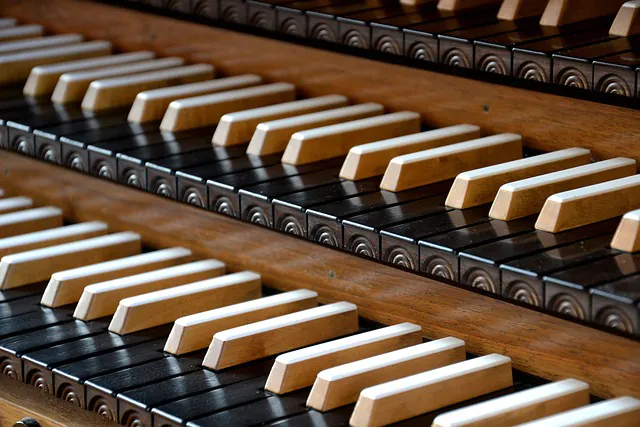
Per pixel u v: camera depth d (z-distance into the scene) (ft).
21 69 8.26
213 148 6.88
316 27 6.86
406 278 6.31
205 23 8.00
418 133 6.68
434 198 5.98
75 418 6.06
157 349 6.11
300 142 6.53
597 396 5.61
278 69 7.69
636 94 5.47
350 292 6.63
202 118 7.25
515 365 5.92
